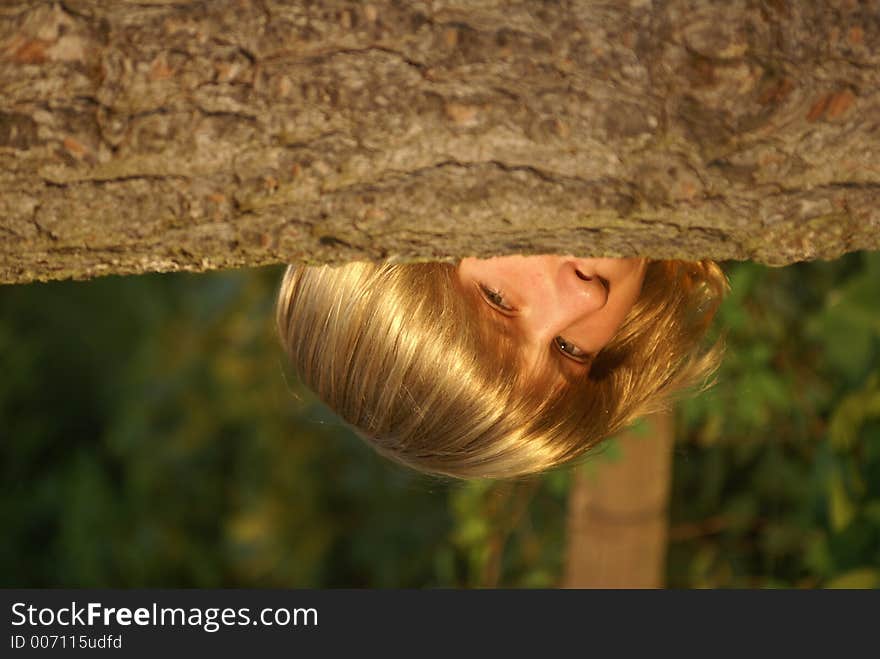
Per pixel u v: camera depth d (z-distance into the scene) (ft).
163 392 17.47
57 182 3.69
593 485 9.14
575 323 4.91
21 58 3.60
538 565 10.67
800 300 9.23
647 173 3.67
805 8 3.61
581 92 3.60
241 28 3.59
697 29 3.57
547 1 3.60
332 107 3.60
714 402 9.00
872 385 7.73
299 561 17.19
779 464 9.94
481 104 3.59
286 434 17.31
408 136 3.62
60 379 18.60
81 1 3.61
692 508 10.56
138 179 3.68
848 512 7.82
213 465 17.58
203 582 17.16
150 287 18.08
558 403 4.96
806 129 3.67
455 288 4.78
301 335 5.21
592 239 3.80
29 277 4.02
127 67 3.60
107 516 17.20
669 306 5.89
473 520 10.07
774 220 3.76
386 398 4.94
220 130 3.61
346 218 3.71
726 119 3.63
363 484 17.35
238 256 3.83
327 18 3.58
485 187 3.66
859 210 3.77
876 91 3.65
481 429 4.90
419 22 3.58
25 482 17.94
